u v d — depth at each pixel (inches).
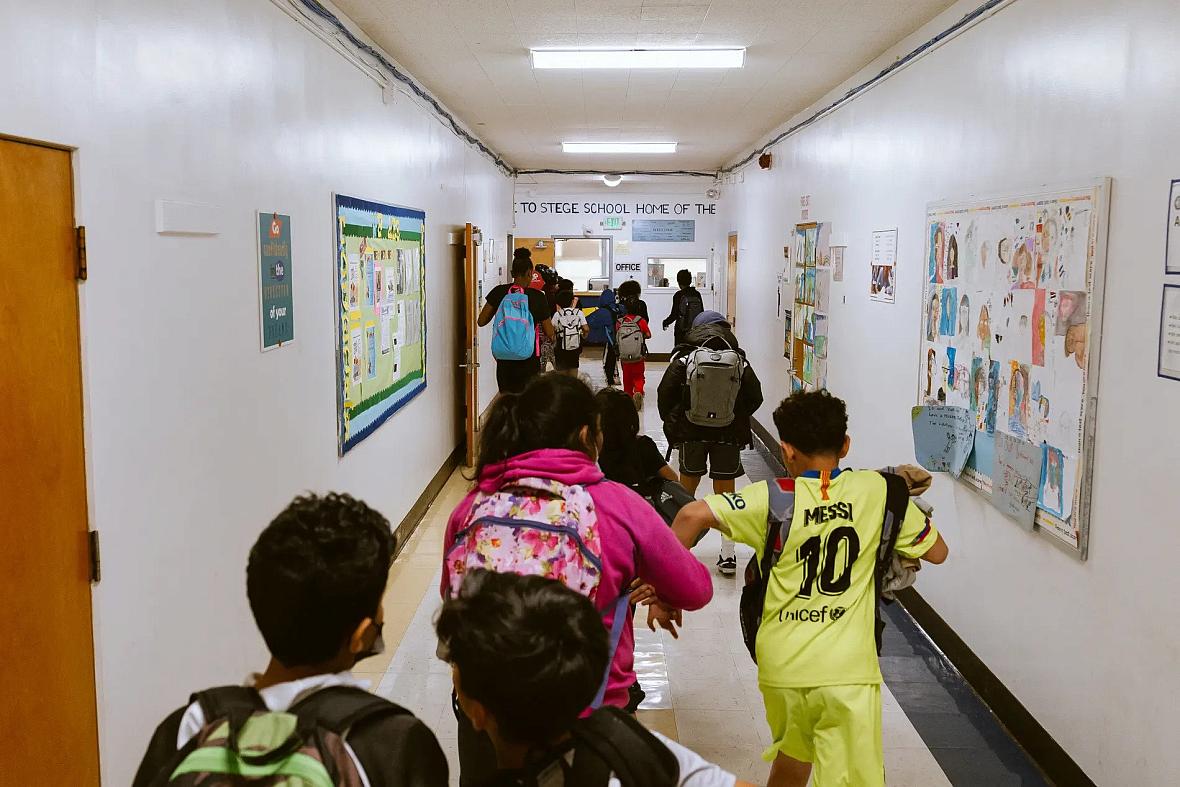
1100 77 108.3
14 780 73.9
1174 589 92.8
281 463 136.0
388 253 203.9
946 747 129.4
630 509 72.9
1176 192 92.4
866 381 215.6
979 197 145.1
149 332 94.7
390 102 206.5
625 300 413.7
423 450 250.2
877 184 207.3
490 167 413.4
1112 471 105.5
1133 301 101.0
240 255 119.6
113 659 88.1
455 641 42.3
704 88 256.1
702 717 139.3
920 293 175.8
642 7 168.9
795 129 304.2
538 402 73.8
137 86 92.0
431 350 261.9
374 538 46.7
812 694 89.8
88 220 83.0
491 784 42.1
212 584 111.0
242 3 120.1
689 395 194.2
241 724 41.2
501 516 70.3
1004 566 136.3
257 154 125.7
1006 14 136.9
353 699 43.2
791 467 98.8
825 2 163.0
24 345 74.8
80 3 81.4
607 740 42.0
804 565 91.7
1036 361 124.0
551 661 40.6
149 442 94.8
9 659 73.2
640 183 574.9
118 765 89.3
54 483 78.9
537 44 199.5
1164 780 94.3
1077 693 113.4
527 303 283.0
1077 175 114.3
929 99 172.2
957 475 152.4
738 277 466.9
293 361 141.6
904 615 185.0
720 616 180.5
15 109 72.2
